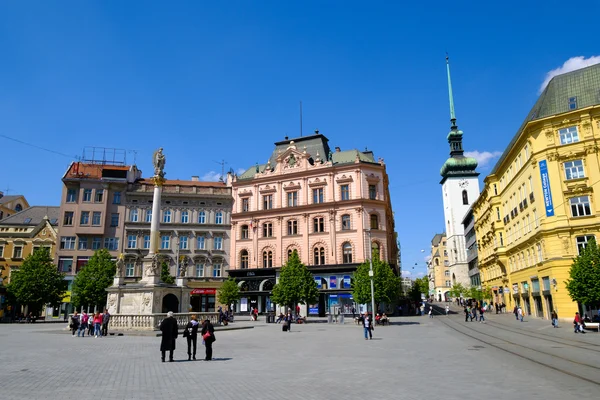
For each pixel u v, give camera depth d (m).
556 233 40.47
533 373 13.73
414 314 75.69
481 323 45.00
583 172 40.41
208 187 72.44
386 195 71.12
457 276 118.00
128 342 25.33
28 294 54.25
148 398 10.41
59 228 65.81
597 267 31.88
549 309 43.25
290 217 67.62
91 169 71.12
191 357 18.56
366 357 18.62
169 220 69.38
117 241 67.00
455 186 121.75
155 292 34.06
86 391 11.22
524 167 47.66
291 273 53.72
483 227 78.38
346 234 63.72
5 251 66.88
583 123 40.62
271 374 13.98
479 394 10.59
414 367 15.45
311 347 23.23
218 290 66.81
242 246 69.62
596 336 26.92
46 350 20.98
